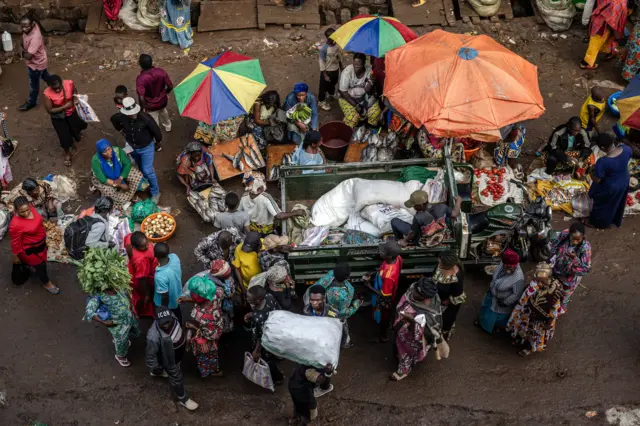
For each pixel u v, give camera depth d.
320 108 11.80
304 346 6.89
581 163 10.05
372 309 8.76
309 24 13.19
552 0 13.01
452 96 8.74
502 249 8.74
